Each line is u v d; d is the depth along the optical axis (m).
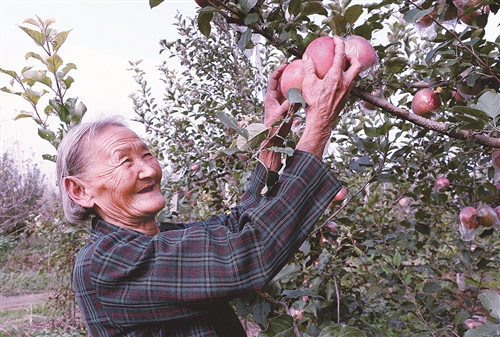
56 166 1.19
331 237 2.28
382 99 1.24
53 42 1.34
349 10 1.20
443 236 3.62
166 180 2.99
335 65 1.07
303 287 1.87
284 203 0.97
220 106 3.36
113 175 1.08
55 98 1.40
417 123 1.24
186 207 2.95
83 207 1.16
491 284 3.99
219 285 0.90
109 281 0.95
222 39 3.69
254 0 1.10
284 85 1.15
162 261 0.93
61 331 4.72
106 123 1.17
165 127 3.61
